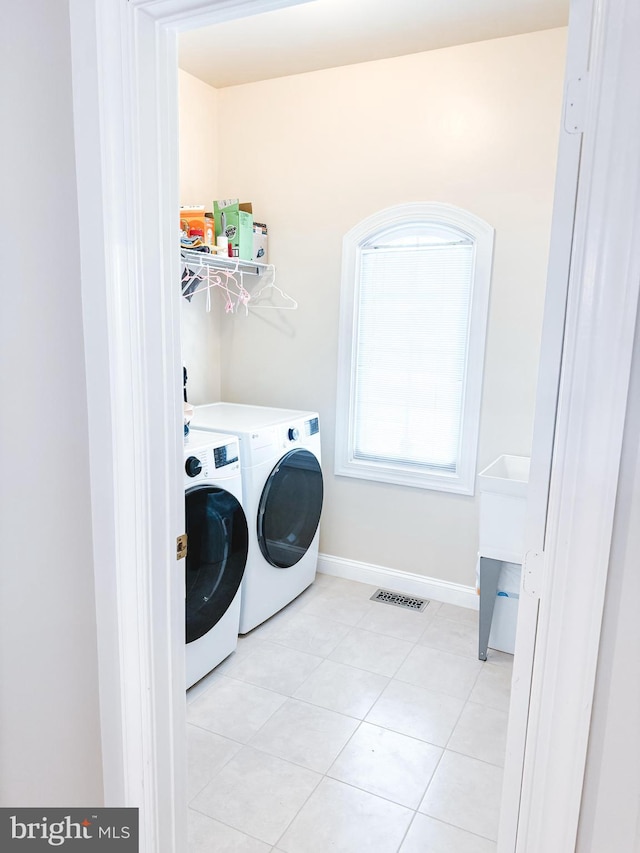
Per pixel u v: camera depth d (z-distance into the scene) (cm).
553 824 95
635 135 74
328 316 319
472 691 237
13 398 130
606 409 81
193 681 234
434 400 306
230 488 243
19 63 114
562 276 84
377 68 288
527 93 260
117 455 120
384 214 295
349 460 328
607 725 89
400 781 190
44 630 137
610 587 86
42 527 133
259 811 177
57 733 140
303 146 312
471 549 304
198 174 325
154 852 136
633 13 72
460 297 292
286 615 296
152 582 126
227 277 333
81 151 112
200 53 281
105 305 115
